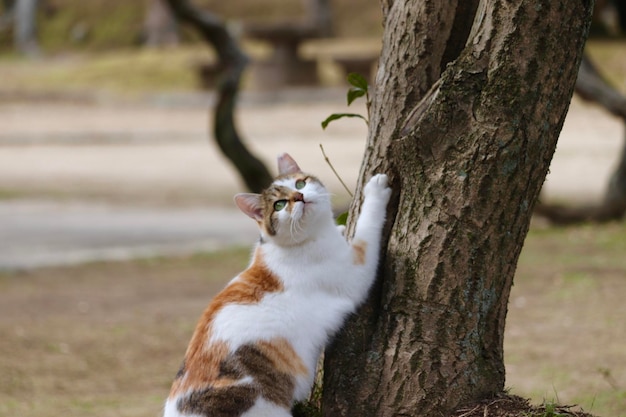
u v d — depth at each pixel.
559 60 4.83
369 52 40.28
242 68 17.80
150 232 16.86
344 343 5.28
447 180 4.99
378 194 5.42
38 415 7.54
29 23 51.00
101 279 13.21
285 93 37.50
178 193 21.34
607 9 44.31
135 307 11.56
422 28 5.38
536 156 4.93
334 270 5.23
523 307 11.03
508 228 5.00
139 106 38.09
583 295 11.48
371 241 5.35
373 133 5.59
